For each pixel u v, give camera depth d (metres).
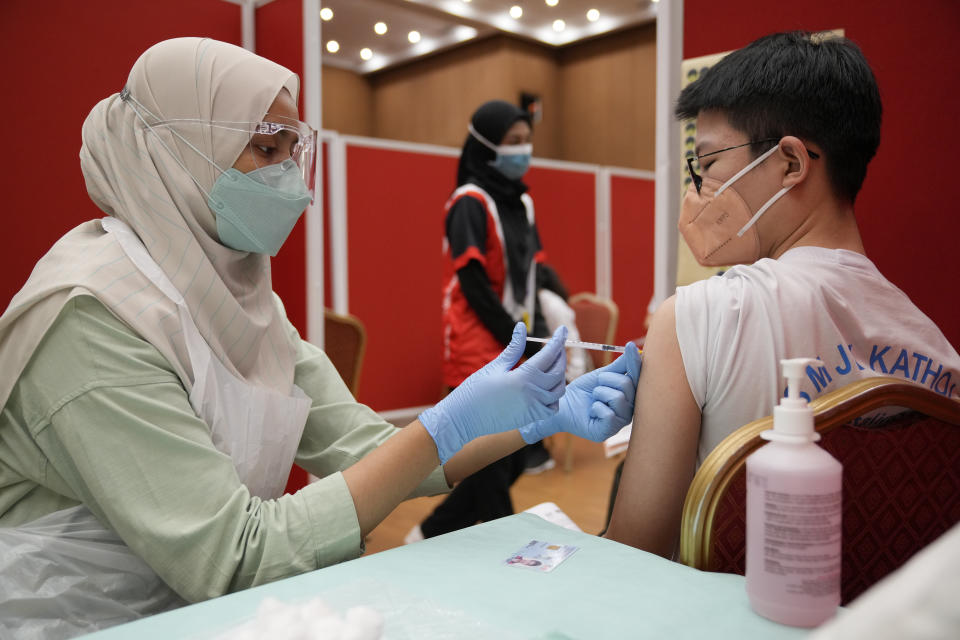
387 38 6.97
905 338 0.84
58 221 1.88
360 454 1.10
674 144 1.69
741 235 0.92
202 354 0.93
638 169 7.08
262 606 0.50
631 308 5.82
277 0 2.15
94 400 0.83
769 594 0.56
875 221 1.48
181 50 0.97
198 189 0.98
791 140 0.85
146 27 2.00
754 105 0.88
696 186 0.96
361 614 0.48
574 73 7.47
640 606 0.59
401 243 4.46
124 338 0.85
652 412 0.86
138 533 0.80
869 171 1.48
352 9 6.19
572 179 5.39
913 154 1.42
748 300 0.81
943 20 1.36
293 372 1.12
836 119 0.85
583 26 6.92
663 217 1.70
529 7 6.35
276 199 0.99
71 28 1.87
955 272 1.39
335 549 0.82
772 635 0.54
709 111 0.93
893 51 1.43
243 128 0.96
